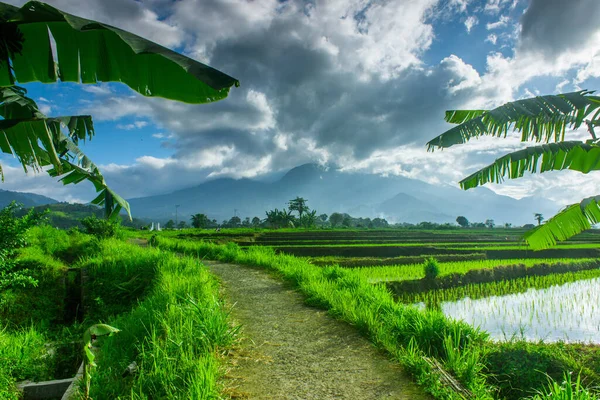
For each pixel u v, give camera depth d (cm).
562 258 2616
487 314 1220
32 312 968
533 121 459
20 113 354
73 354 734
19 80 285
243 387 430
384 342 548
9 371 569
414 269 1820
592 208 447
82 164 392
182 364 443
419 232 5694
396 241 3819
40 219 980
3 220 931
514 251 2823
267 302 827
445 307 1316
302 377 457
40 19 248
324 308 773
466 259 2555
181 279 884
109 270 1153
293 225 7356
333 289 875
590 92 437
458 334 589
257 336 607
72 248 1666
